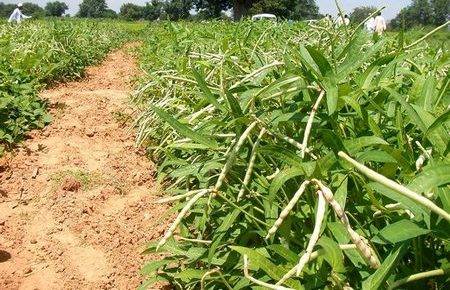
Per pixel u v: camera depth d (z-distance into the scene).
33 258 3.03
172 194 3.01
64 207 3.68
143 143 4.91
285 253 1.47
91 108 6.70
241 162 2.05
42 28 13.81
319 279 1.47
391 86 2.24
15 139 5.17
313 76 1.86
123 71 12.29
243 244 1.89
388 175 1.60
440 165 1.19
